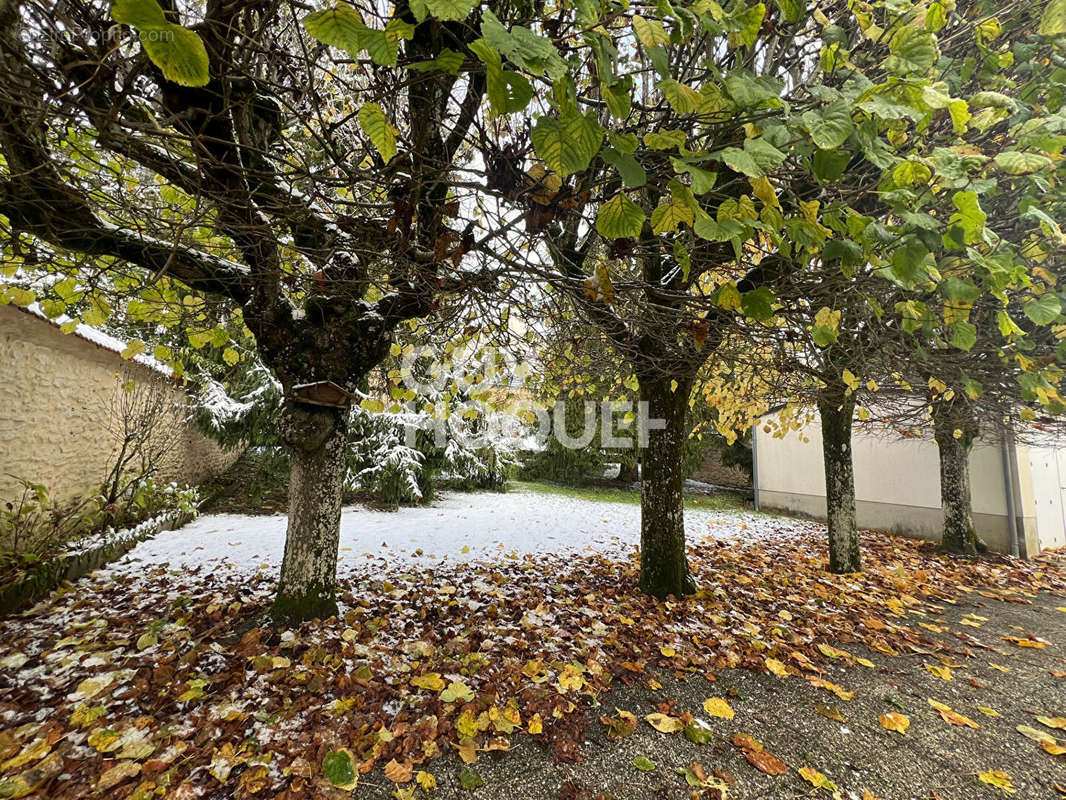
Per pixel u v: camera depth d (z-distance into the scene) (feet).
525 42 2.68
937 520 26.11
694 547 21.90
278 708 7.57
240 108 6.27
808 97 5.04
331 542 11.03
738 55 6.54
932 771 6.93
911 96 3.52
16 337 13.93
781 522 30.53
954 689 9.34
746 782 6.58
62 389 16.01
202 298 10.73
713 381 18.45
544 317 11.63
